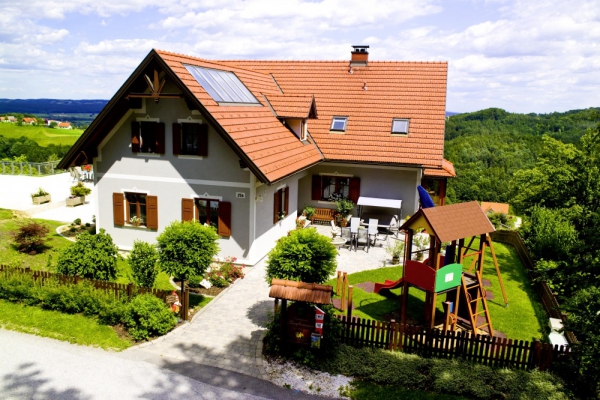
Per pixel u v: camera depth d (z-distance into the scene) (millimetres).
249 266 18281
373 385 10922
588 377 10719
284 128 22125
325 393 10547
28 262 17156
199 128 17750
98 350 11820
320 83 27547
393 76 27141
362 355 11609
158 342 12375
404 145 23438
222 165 17859
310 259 12352
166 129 18312
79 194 27547
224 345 12352
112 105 17438
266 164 17281
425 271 12492
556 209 23781
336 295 15992
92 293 13391
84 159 19297
